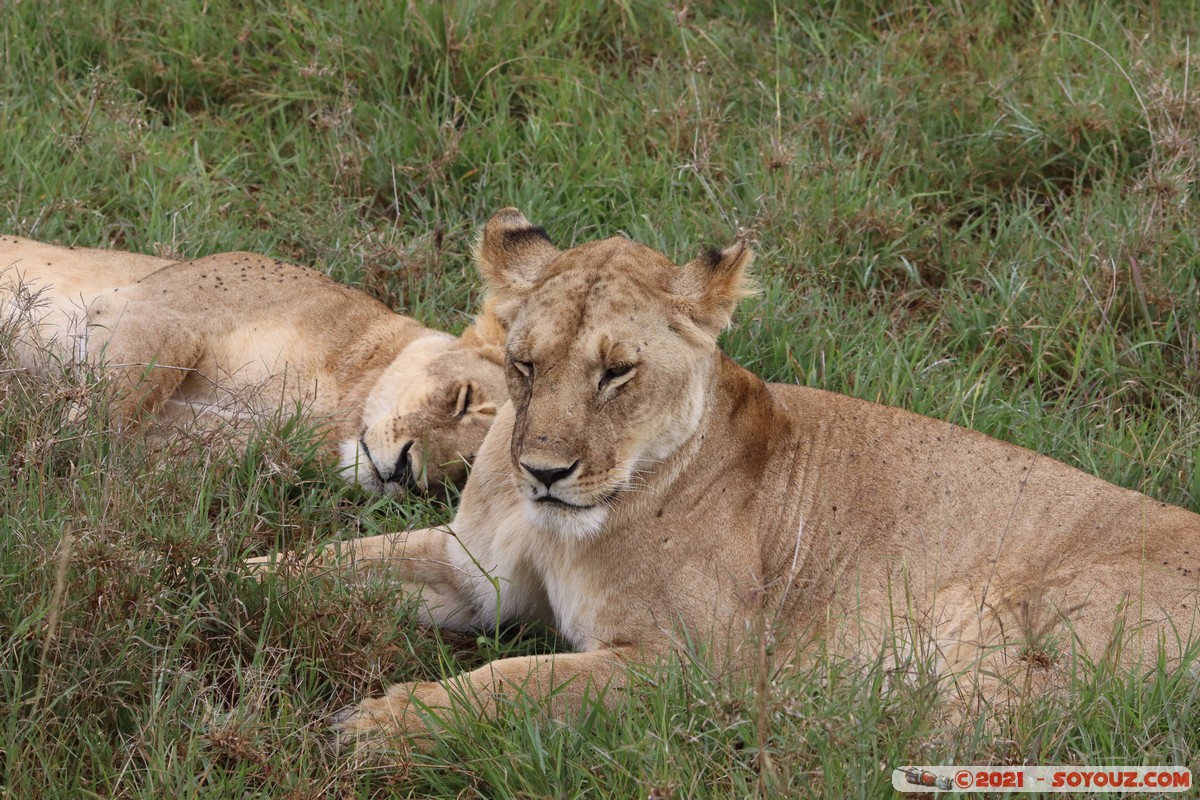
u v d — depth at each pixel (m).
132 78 13.73
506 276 8.04
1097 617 7.85
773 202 12.28
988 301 11.77
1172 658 7.57
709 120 13.13
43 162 12.19
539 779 6.79
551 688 7.18
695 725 6.98
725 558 8.02
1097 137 13.26
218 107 13.66
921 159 13.39
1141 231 11.76
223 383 10.12
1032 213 12.92
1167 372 11.23
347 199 12.59
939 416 10.42
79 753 6.74
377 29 13.98
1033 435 10.28
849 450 8.56
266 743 6.91
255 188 12.95
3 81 13.22
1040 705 7.17
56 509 7.53
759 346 11.08
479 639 8.07
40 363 9.25
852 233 12.21
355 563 8.20
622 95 13.91
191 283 10.20
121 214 12.15
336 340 10.47
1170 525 8.39
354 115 13.31
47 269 10.38
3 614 6.93
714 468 8.12
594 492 7.51
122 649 6.94
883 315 11.67
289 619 7.65
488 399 10.02
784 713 6.60
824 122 13.41
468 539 8.62
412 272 11.68
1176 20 14.95
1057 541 8.35
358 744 6.95
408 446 9.69
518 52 14.15
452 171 12.92
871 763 6.51
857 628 8.07
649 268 7.79
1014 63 14.05
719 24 14.91
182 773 6.54
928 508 8.45
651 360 7.55
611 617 7.97
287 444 9.12
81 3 14.02
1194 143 12.48
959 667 7.91
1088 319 11.36
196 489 8.14
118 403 9.26
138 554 7.16
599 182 12.77
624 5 14.66
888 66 14.23
